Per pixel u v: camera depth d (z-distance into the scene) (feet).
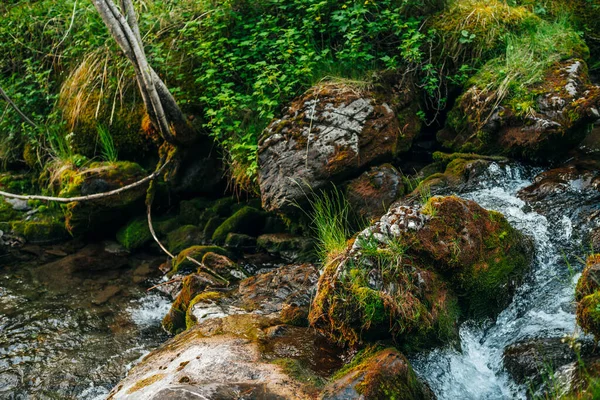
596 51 22.33
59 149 24.21
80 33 24.43
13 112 25.27
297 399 11.23
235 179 21.08
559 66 19.30
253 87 19.94
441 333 12.86
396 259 12.93
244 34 22.22
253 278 16.43
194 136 21.34
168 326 16.66
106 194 20.24
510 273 14.11
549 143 17.79
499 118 18.60
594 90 17.99
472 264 13.47
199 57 22.53
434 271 13.26
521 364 12.35
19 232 22.29
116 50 23.65
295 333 13.71
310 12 21.70
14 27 27.17
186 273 18.88
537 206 16.42
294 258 18.78
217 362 12.52
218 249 19.16
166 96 20.29
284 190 18.30
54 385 14.58
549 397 11.28
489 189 17.51
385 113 18.83
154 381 12.27
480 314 13.75
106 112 23.38
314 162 18.16
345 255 13.47
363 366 11.63
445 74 21.06
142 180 20.65
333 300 12.89
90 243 21.75
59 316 17.48
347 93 18.95
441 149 20.21
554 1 23.08
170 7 24.26
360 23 20.81
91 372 15.02
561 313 13.50
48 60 26.40
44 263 20.65
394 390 11.21
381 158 18.49
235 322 14.33
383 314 12.39
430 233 13.38
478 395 12.46
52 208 23.13
